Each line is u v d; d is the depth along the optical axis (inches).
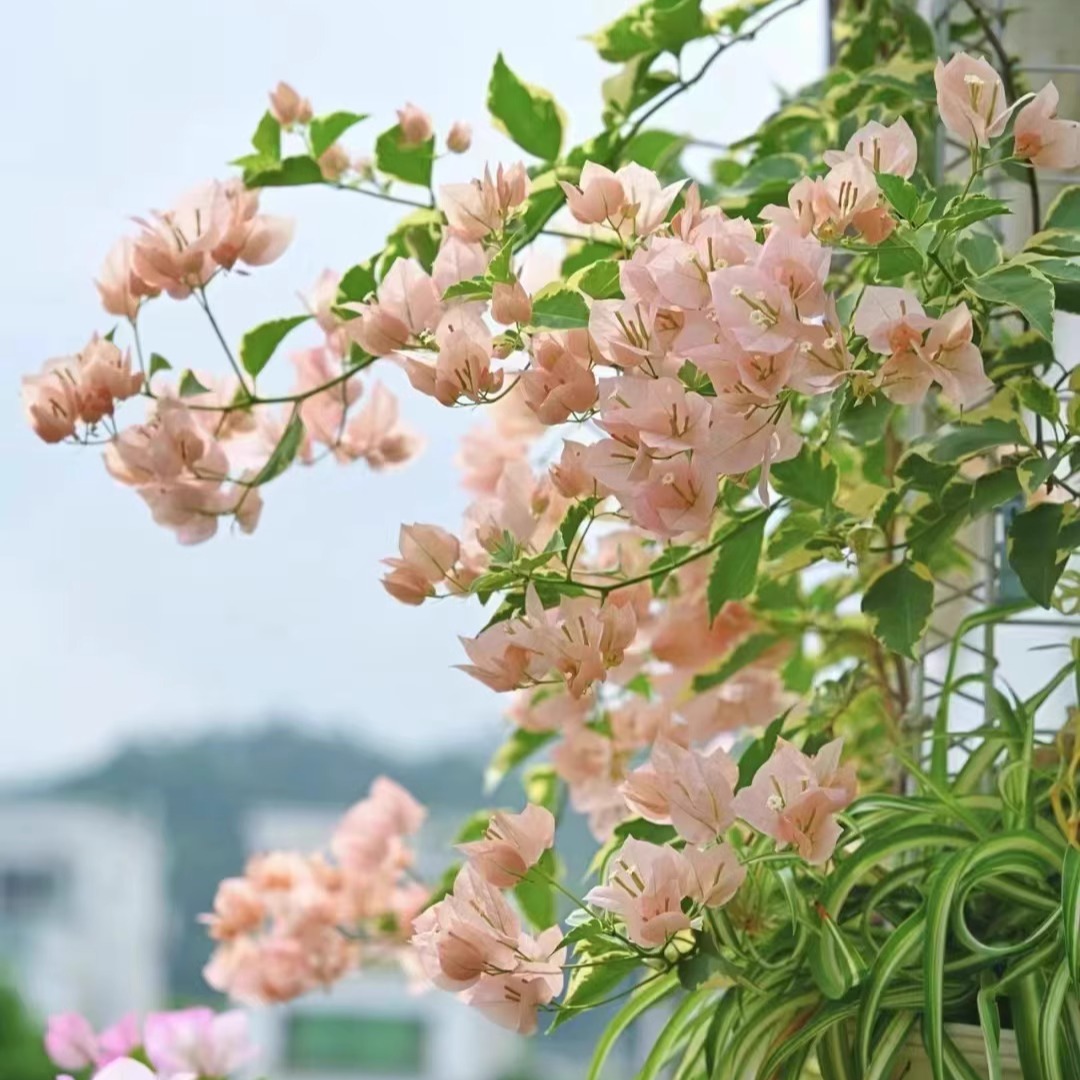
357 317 67.9
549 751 75.6
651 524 59.6
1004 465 64.6
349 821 85.2
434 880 84.8
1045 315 59.6
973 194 61.8
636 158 76.4
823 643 77.7
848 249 60.1
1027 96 60.5
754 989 62.9
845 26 80.1
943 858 65.0
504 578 62.5
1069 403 64.2
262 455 72.8
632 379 59.4
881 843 64.6
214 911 85.0
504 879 61.9
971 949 62.5
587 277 63.0
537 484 66.2
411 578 64.2
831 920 62.9
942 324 58.9
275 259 69.1
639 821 67.9
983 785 71.1
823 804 60.1
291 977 84.0
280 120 72.6
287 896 84.6
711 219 59.4
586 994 62.9
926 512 66.0
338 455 73.5
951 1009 63.6
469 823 78.0
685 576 74.5
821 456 66.2
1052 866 63.6
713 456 59.1
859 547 65.2
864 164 59.7
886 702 75.7
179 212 68.2
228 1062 77.7
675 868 60.7
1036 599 63.1
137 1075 71.0
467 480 77.1
